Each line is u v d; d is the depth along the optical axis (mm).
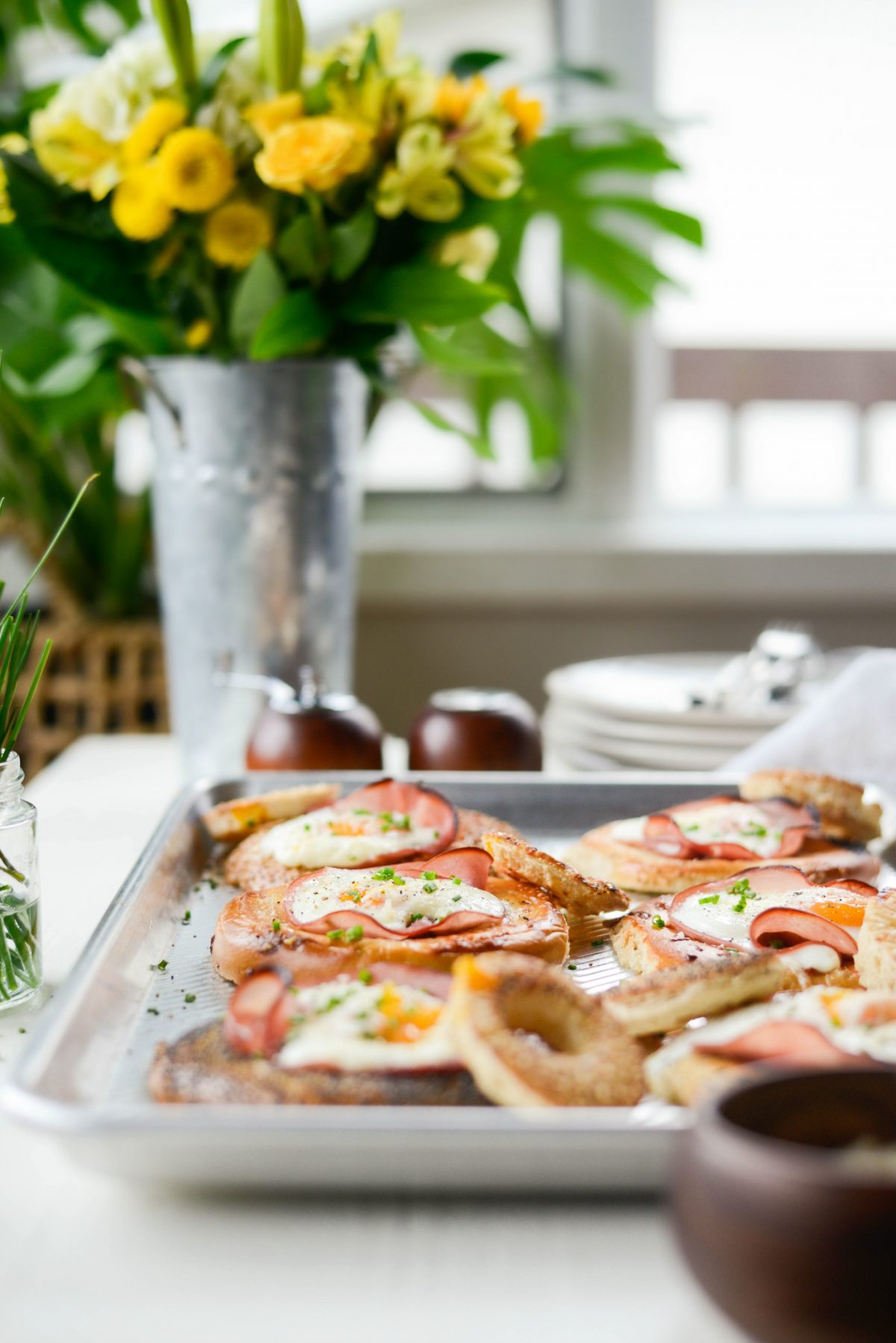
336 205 1386
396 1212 963
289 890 1152
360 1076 1007
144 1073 1037
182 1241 926
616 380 1934
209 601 1393
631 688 1561
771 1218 708
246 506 1377
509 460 1972
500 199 1407
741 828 1244
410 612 1890
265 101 1377
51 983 1138
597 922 1179
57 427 1573
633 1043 1024
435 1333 814
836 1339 700
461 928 1119
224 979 1111
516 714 1375
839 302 1976
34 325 1571
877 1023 1018
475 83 1399
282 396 1368
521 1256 902
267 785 1294
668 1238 928
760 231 1955
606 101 1871
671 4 1907
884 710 1367
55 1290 862
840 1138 829
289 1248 914
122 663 1692
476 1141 890
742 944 1124
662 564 1851
